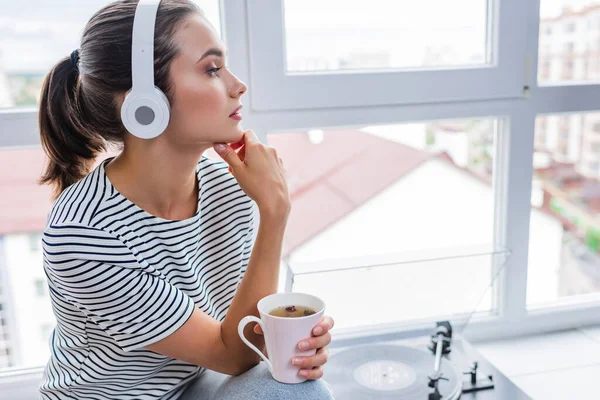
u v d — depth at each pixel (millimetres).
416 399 1062
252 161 858
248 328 850
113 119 827
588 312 1598
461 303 1185
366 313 1145
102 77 790
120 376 901
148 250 858
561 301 1617
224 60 836
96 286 784
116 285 791
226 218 997
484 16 1390
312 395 797
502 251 1092
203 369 1034
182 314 822
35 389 1289
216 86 808
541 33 1433
